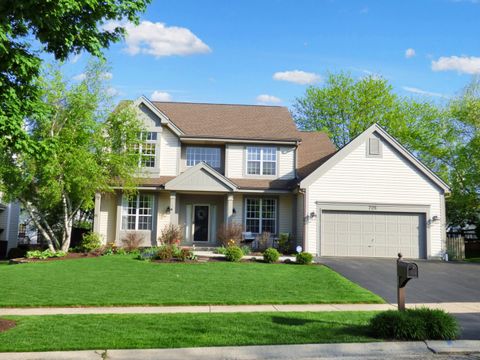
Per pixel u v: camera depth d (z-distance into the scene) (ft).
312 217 73.46
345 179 74.28
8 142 30.48
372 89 140.97
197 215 84.79
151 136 83.61
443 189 74.64
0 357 23.63
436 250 73.61
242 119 91.86
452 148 107.34
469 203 98.07
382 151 75.10
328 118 146.51
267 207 83.97
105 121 71.97
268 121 91.61
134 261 61.62
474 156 95.61
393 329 27.48
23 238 115.96
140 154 74.43
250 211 83.66
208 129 86.28
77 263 59.62
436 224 74.18
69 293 41.60
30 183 69.10
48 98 65.05
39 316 33.01
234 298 40.42
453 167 105.81
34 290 42.86
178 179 78.38
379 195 74.33
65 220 71.87
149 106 83.30
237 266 58.85
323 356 24.86
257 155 85.51
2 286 44.68
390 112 138.92
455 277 55.67
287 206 83.71
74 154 64.08
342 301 40.24
